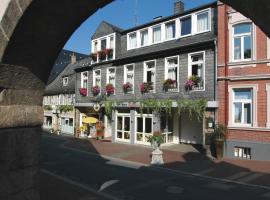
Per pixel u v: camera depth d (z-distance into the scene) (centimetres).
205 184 1138
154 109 2166
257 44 1669
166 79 2127
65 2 349
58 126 3644
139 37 2461
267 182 1150
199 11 2041
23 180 395
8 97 373
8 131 377
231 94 1747
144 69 2317
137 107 2328
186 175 1298
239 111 1730
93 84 2831
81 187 1051
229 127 1738
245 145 1672
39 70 403
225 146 1733
